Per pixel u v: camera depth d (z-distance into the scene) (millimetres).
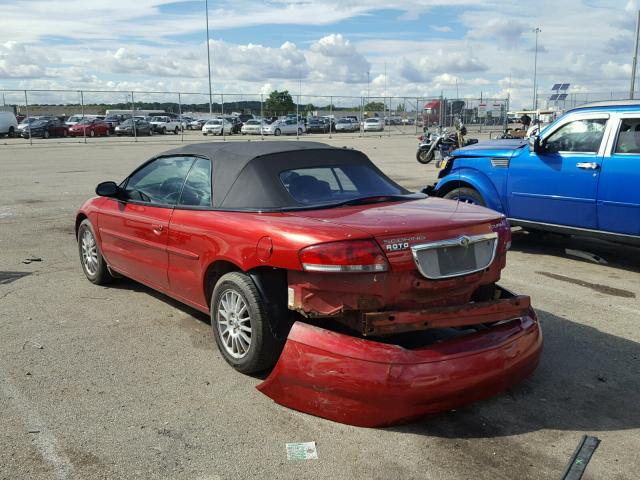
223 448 3186
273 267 3729
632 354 4551
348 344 3375
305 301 3570
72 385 3895
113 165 19859
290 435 3316
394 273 3457
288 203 4133
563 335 4941
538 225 7777
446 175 8898
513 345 3629
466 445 3254
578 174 7191
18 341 4637
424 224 3643
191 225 4461
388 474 2979
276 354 3938
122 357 4352
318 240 3459
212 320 4328
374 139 40469
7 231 8914
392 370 3262
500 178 8078
